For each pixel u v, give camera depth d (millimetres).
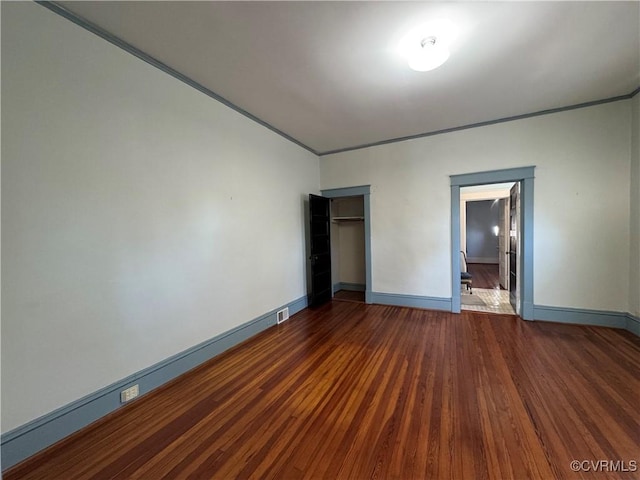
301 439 1586
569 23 1845
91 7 1622
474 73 2447
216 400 1980
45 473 1387
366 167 4477
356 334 3199
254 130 3293
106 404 1819
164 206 2232
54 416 1571
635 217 2889
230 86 2600
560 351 2578
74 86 1681
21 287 1457
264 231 3453
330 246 5016
